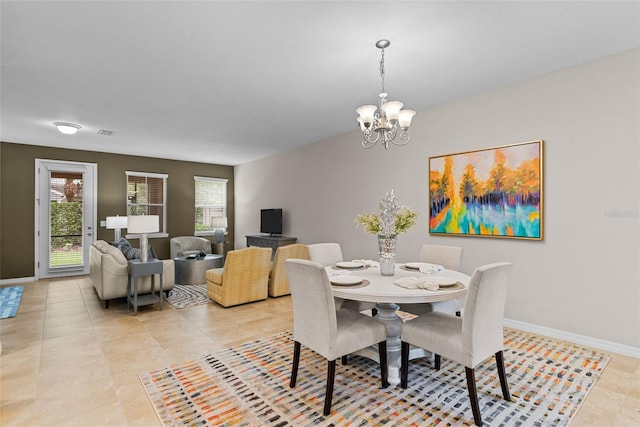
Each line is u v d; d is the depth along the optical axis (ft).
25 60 8.59
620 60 8.53
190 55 8.43
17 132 15.87
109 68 9.11
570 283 9.41
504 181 10.63
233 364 8.16
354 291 6.66
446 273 8.50
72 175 19.72
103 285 12.51
